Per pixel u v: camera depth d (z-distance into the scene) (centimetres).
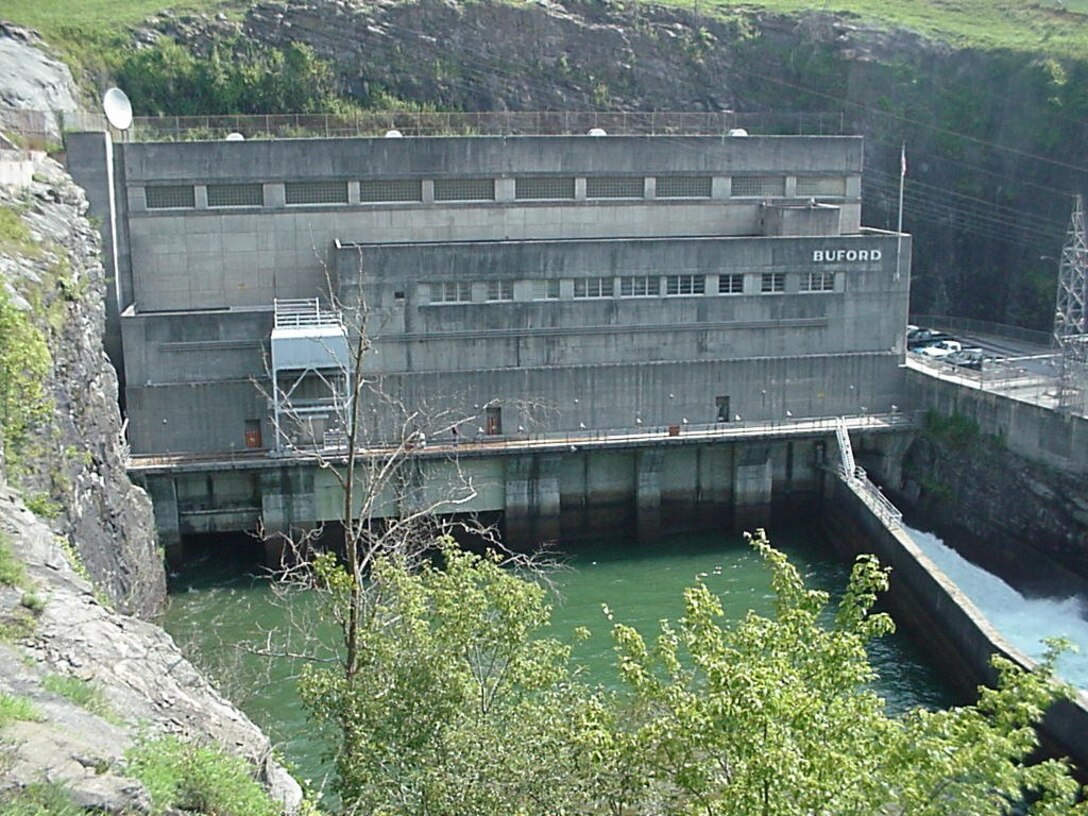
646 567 6153
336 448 6253
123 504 4947
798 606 2444
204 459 6134
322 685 2459
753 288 6894
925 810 1992
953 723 2130
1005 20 12119
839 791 1964
